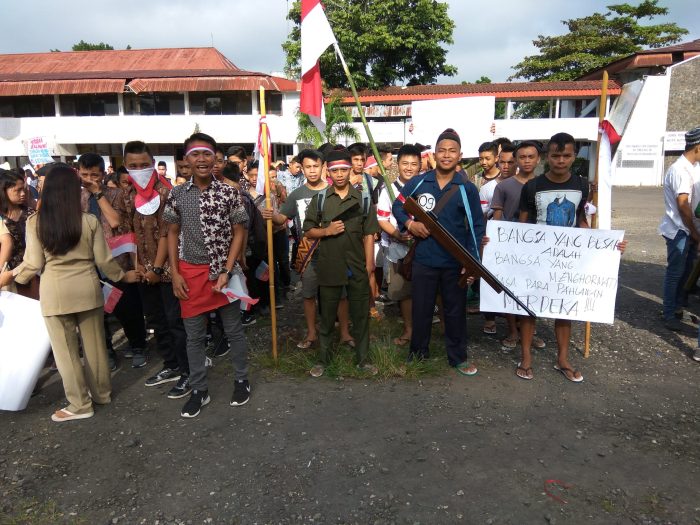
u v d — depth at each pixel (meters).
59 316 3.47
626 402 3.70
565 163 3.93
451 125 6.65
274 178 6.45
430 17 25.69
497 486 2.79
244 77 21.55
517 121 23.17
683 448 3.12
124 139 22.77
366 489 2.79
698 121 24.55
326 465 3.01
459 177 3.99
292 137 22.52
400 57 26.41
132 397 3.96
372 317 5.56
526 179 4.63
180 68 27.25
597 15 32.34
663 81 24.47
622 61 25.02
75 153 23.80
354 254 4.02
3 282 3.79
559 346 4.20
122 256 4.40
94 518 2.62
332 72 26.12
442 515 2.58
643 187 25.19
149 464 3.07
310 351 4.69
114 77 22.62
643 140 25.27
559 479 2.84
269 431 3.40
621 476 2.86
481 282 4.08
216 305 3.56
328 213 3.97
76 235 3.41
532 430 3.34
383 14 25.84
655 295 6.42
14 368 3.62
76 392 3.58
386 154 6.64
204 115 22.77
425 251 4.04
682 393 3.83
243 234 3.63
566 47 31.72
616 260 4.00
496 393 3.87
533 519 2.54
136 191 4.11
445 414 3.57
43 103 23.64
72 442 3.33
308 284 4.65
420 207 3.71
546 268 4.08
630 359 4.46
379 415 3.57
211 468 3.01
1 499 2.77
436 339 4.92
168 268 3.79
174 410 3.72
